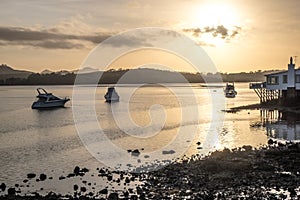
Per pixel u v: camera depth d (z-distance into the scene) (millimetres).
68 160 38125
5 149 45562
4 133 59875
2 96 181000
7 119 80812
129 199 24281
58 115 88062
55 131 61188
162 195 24859
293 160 32531
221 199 23547
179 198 24094
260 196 23953
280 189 25281
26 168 35094
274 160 32594
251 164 31281
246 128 59219
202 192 25047
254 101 122750
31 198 25156
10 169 34812
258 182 26734
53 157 40031
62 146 46781
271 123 63750
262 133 53562
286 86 80312
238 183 26625
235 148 40312
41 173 32906
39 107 107250
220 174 28875
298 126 59281
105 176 30547
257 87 93688
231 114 80500
